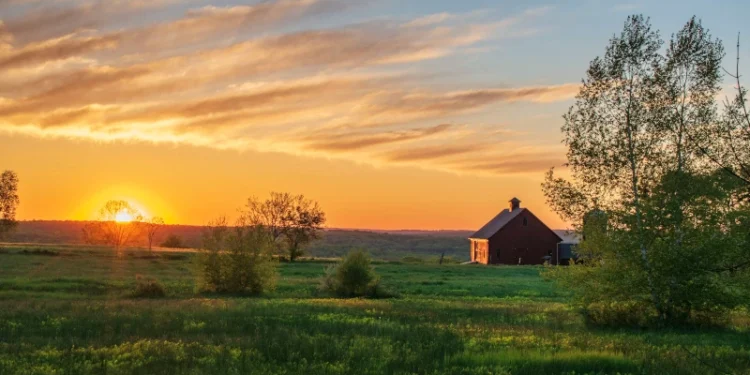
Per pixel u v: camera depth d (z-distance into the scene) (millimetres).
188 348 17250
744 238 23484
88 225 133000
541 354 15969
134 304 34875
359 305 35844
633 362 15078
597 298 27000
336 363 15023
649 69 27297
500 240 119000
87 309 30453
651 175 26625
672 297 26031
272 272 50594
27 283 49906
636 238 26141
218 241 49875
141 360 15430
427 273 78625
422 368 14430
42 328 21938
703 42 26734
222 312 29062
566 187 28109
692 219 26062
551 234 120875
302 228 108875
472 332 21766
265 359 15758
